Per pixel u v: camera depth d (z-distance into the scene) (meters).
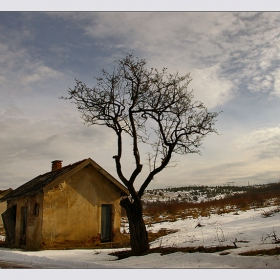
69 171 18.05
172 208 42.19
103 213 19.81
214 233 18.22
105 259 11.74
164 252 11.56
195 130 13.11
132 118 12.90
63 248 17.09
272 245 11.34
